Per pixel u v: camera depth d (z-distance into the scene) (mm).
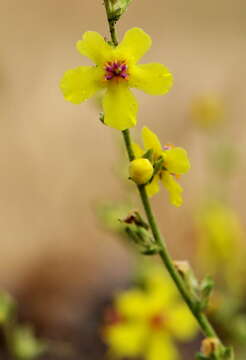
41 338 546
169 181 287
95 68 282
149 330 423
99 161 779
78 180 748
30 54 750
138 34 283
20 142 699
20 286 641
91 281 635
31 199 722
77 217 724
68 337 549
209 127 604
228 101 793
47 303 589
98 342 544
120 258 658
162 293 428
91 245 696
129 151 283
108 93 281
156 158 286
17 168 712
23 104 699
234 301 451
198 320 300
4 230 703
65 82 281
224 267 512
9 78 606
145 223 294
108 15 282
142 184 284
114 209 388
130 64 282
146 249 293
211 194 546
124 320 425
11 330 399
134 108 280
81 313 577
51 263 664
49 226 715
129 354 519
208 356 298
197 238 533
